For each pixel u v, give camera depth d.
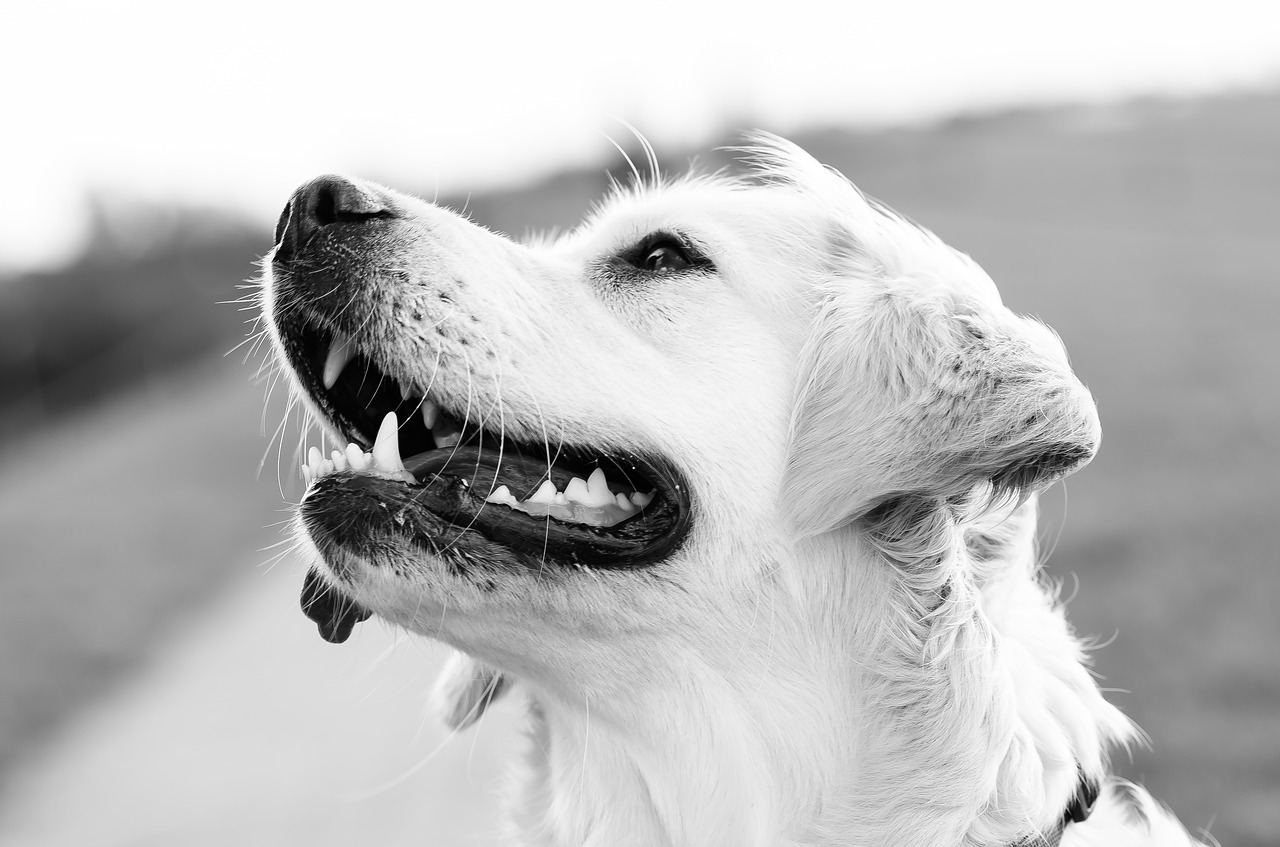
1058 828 0.65
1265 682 1.03
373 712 1.42
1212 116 10.59
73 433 6.18
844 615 0.66
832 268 0.70
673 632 0.66
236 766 1.28
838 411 0.66
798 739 0.66
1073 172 8.41
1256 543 1.39
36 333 7.30
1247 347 2.97
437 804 1.07
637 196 0.79
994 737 0.64
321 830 1.06
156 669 1.78
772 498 0.67
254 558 2.54
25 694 1.65
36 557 2.69
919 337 0.66
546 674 0.67
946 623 0.64
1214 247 5.41
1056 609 0.72
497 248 0.70
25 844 1.11
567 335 0.69
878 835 0.65
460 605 0.65
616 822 0.69
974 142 10.02
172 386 6.80
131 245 9.64
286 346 0.69
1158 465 1.89
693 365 0.68
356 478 0.65
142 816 1.16
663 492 0.67
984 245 5.62
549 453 0.68
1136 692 1.06
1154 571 1.34
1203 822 0.91
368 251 0.68
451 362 0.67
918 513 0.65
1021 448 0.64
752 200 0.72
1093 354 3.04
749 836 0.66
